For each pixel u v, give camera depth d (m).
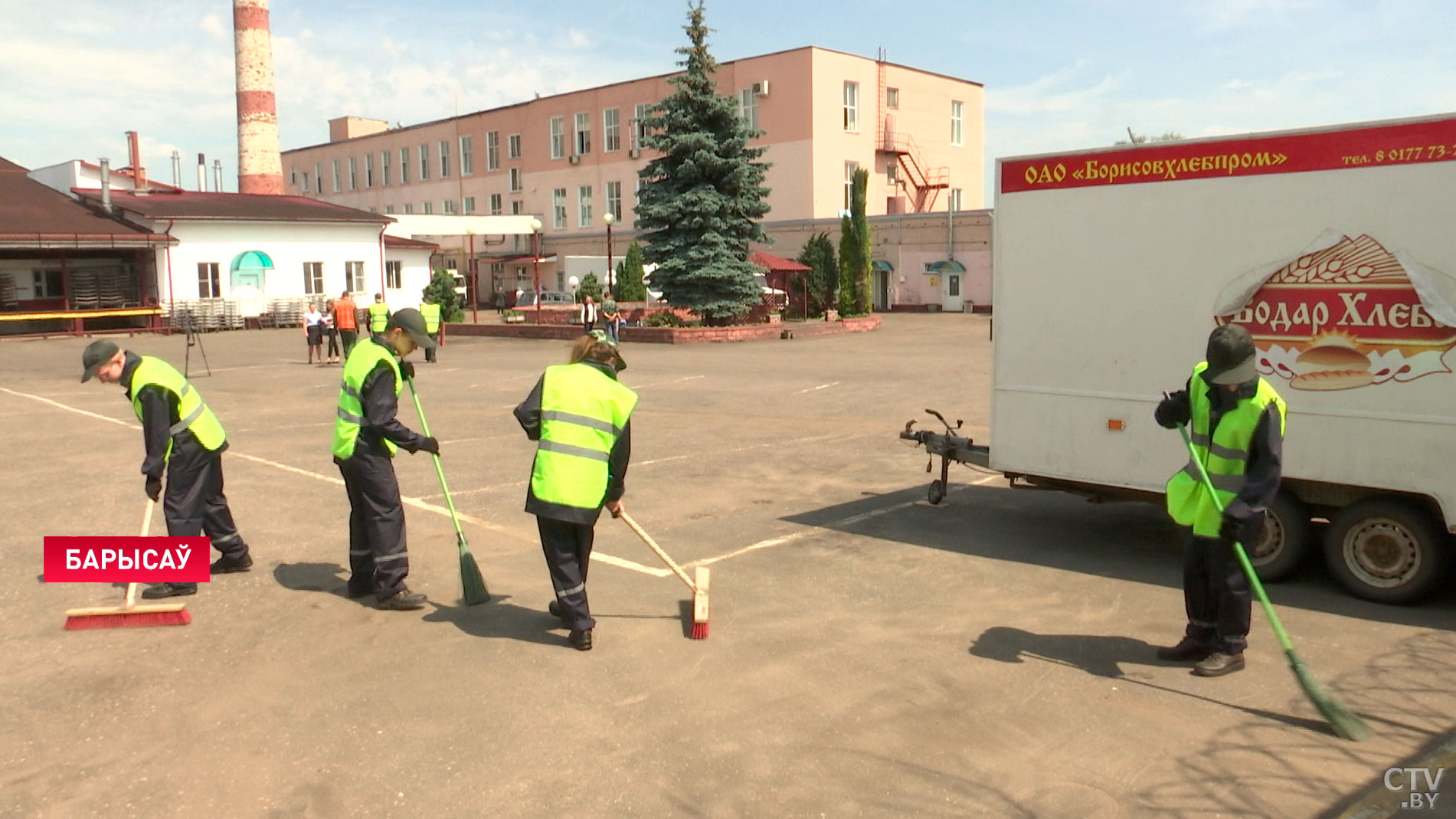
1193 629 5.17
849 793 3.94
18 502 9.21
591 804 3.86
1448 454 5.72
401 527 6.11
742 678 5.05
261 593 6.47
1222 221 6.43
